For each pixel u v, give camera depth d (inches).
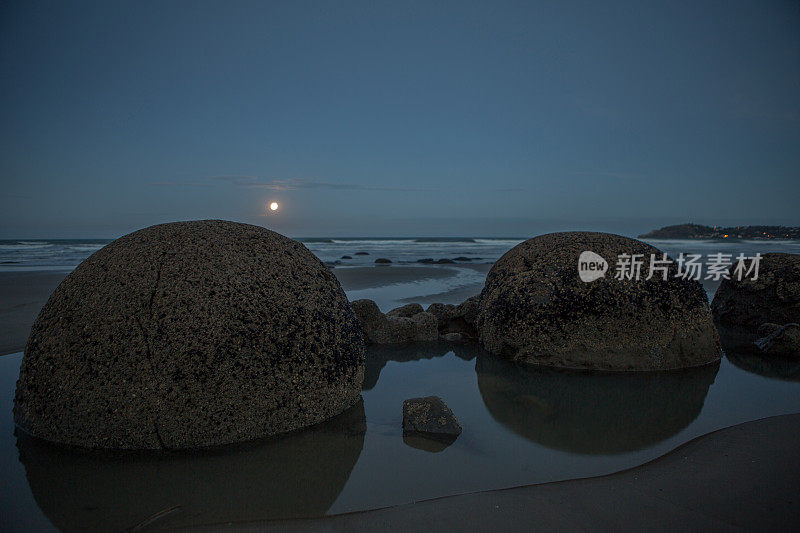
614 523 92.1
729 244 1553.9
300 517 95.8
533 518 94.0
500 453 123.3
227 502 101.0
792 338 222.8
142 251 133.0
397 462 118.0
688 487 105.4
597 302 194.9
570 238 216.2
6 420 137.7
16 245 1448.1
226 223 152.6
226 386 122.1
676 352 197.3
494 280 226.5
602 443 129.9
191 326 121.5
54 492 104.3
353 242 2030.0
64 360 122.2
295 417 131.7
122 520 95.3
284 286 137.0
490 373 191.8
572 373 191.6
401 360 212.4
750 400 164.9
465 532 89.7
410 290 434.9
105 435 119.3
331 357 140.6
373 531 90.7
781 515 94.0
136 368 118.8
